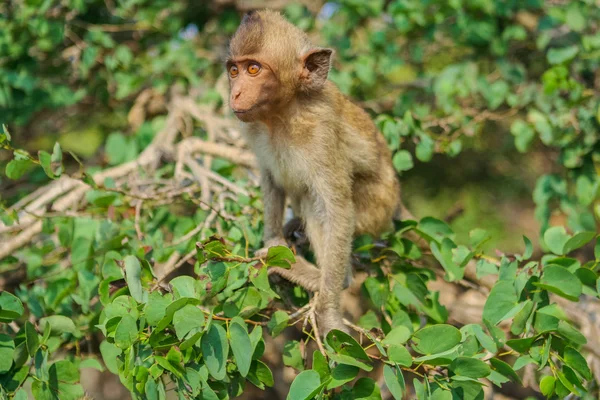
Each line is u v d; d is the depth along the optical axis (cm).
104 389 1533
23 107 1281
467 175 1695
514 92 1378
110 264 830
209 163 1141
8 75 1218
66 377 759
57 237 1011
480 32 1312
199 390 697
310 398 673
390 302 906
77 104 1466
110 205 960
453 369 699
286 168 942
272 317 743
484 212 1689
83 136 1666
